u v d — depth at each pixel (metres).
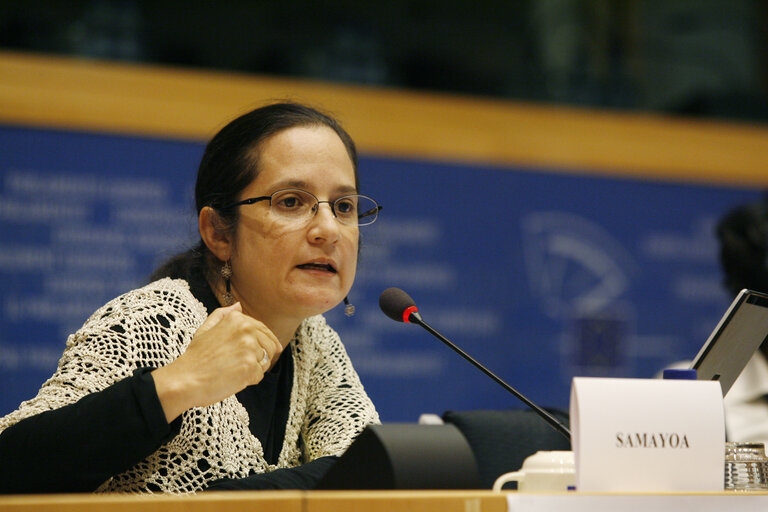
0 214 11.05
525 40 14.16
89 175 11.53
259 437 5.55
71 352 4.91
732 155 14.23
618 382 3.84
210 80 12.42
